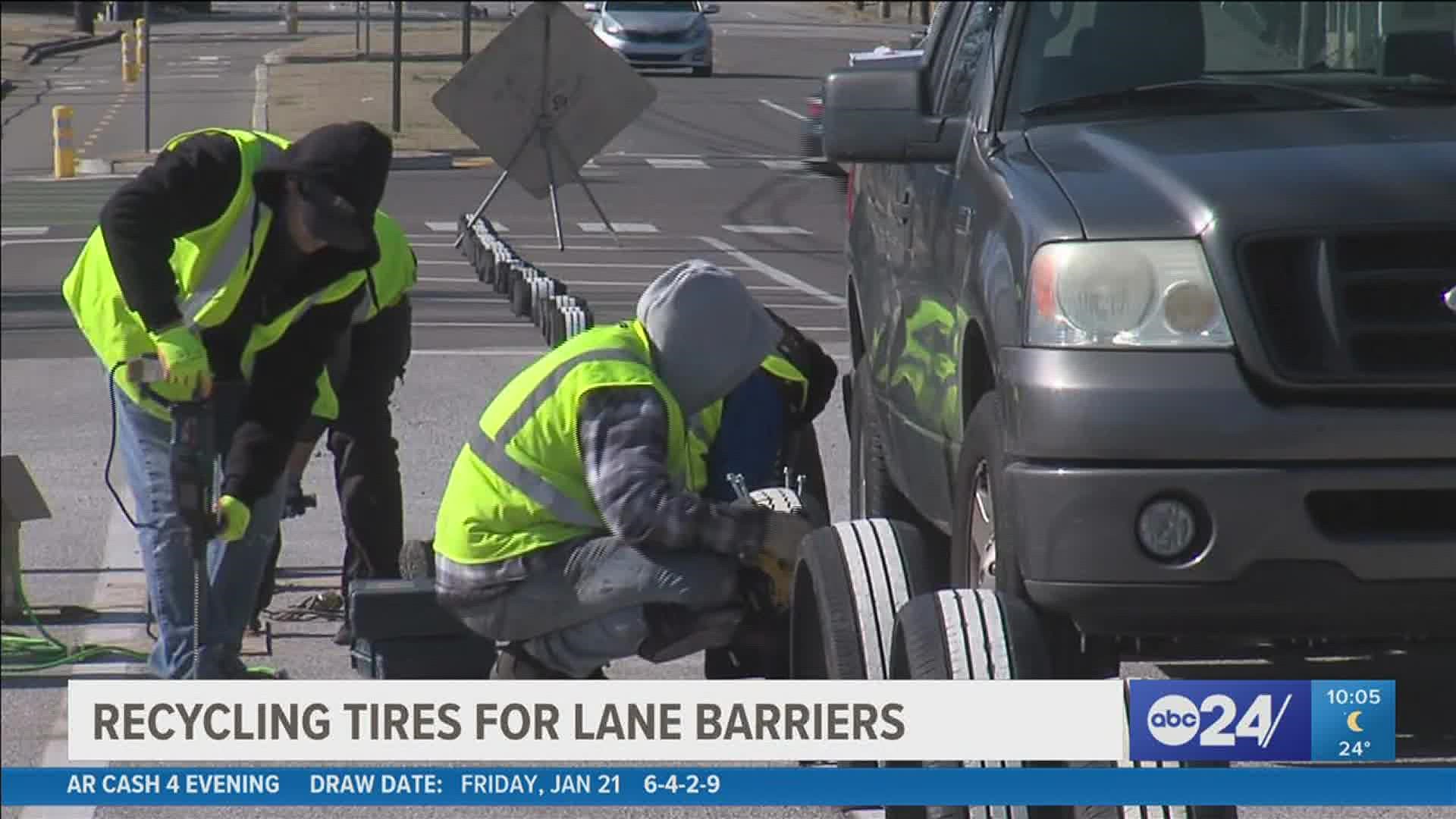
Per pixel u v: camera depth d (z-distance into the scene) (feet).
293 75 571.28
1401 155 69.92
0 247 286.25
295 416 81.00
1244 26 83.82
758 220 312.09
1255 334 66.28
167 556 82.53
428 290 228.63
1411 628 67.72
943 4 96.73
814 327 200.54
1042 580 67.31
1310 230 67.00
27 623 98.58
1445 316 66.85
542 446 70.23
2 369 179.93
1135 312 67.26
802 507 71.92
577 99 258.37
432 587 79.77
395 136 414.00
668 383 71.05
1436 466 65.98
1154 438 65.92
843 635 66.23
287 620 99.71
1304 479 65.51
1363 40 83.92
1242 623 67.72
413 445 143.02
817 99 358.43
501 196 343.46
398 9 421.18
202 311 79.51
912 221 90.27
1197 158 71.20
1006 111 82.02
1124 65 82.69
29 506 97.45
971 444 74.38
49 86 595.06
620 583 70.28
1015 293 70.44
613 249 276.21
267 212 79.05
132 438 82.79
